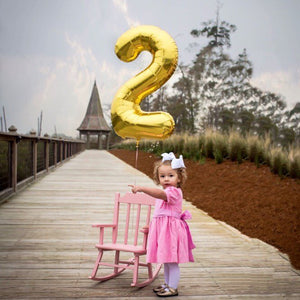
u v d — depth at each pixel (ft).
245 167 29.66
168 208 8.65
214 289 9.15
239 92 97.50
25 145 28.63
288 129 78.48
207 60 96.43
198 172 31.60
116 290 8.95
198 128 96.68
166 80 7.84
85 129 164.66
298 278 10.00
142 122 7.72
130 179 35.19
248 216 17.30
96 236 14.33
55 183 30.53
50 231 14.92
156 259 8.38
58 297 8.47
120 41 7.82
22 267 10.53
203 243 13.47
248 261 11.41
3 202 21.13
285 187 21.81
